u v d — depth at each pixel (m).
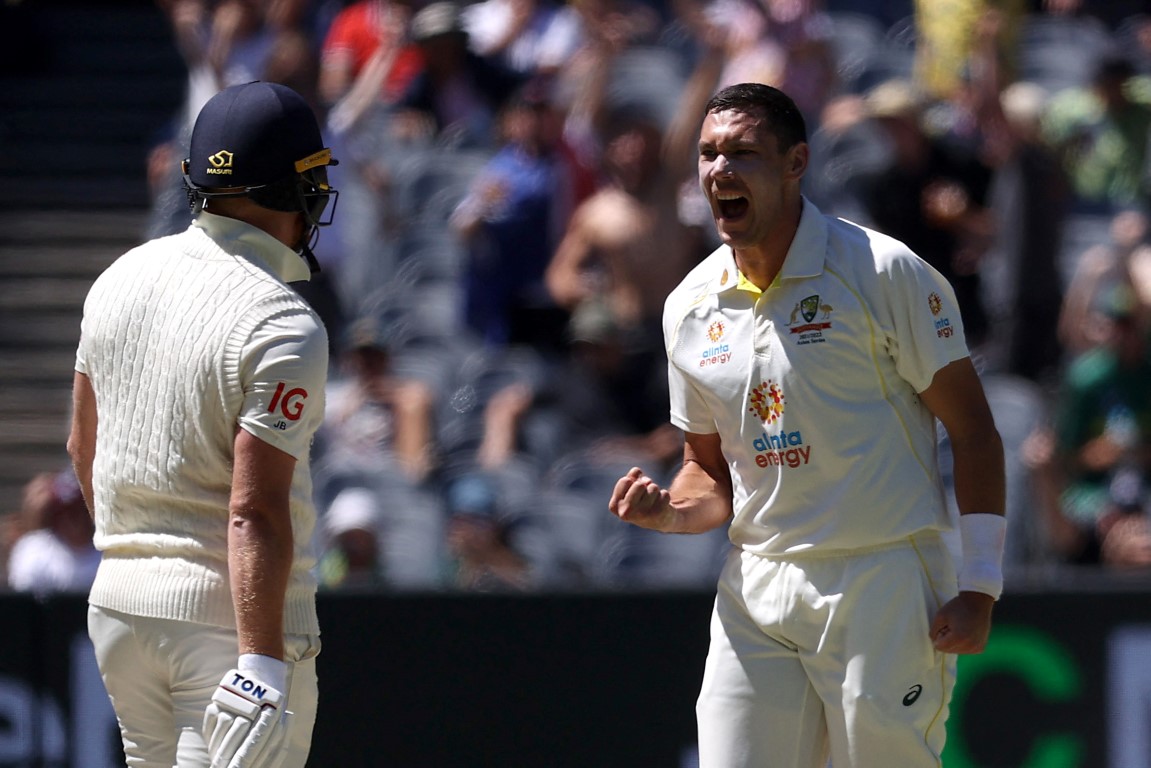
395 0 36.53
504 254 30.91
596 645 19.73
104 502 11.46
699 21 34.09
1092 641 19.56
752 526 12.23
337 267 31.94
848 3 41.81
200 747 11.16
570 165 31.53
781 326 11.80
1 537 29.64
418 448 27.92
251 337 10.97
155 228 34.53
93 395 11.88
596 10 35.31
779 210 11.68
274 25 35.09
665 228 29.98
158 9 41.75
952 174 29.73
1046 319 30.17
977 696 19.61
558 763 19.61
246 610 10.82
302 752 11.68
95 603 11.52
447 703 19.66
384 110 35.78
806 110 33.78
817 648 11.95
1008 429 27.66
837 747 12.02
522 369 29.91
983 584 11.72
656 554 26.27
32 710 19.53
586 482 27.25
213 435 11.09
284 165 11.38
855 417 11.73
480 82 36.16
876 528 11.82
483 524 25.62
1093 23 41.53
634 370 28.78
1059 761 19.47
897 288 11.64
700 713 12.50
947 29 32.53
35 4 41.25
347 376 29.44
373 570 24.97
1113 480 27.19
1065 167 33.81
